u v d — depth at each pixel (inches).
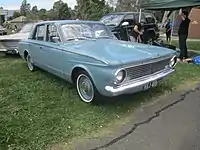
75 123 154.2
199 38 839.7
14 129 143.6
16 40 379.2
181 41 354.9
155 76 179.0
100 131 146.7
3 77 258.5
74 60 182.9
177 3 348.8
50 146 130.2
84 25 225.9
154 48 193.9
